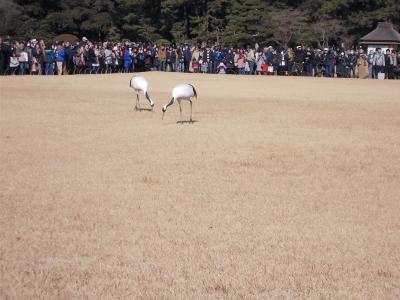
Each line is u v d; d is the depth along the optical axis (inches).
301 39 3184.1
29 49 1983.3
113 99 1250.0
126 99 1252.5
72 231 418.6
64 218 446.0
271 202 500.1
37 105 1115.3
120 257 373.4
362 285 339.0
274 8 3380.9
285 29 3166.8
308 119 1000.2
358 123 965.2
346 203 500.7
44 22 3083.2
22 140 746.2
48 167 604.7
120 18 3260.3
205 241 403.5
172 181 562.6
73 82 1699.1
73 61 2117.4
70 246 390.0
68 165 615.8
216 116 1011.3
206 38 3134.8
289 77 2222.0
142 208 475.8
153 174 586.6
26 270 351.9
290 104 1235.9
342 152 714.8
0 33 2893.7
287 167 631.8
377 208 487.2
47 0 3176.7
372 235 420.2
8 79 1733.5
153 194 516.7
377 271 358.3
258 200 505.4
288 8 3405.5
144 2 3216.0
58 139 759.1
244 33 3080.7
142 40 3284.9
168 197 508.7
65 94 1342.3
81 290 327.6
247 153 695.7
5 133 793.6
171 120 947.3
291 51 2477.9
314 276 350.0
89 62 2160.4
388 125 948.6
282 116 1032.2
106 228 426.6
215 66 2417.6
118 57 2258.9
